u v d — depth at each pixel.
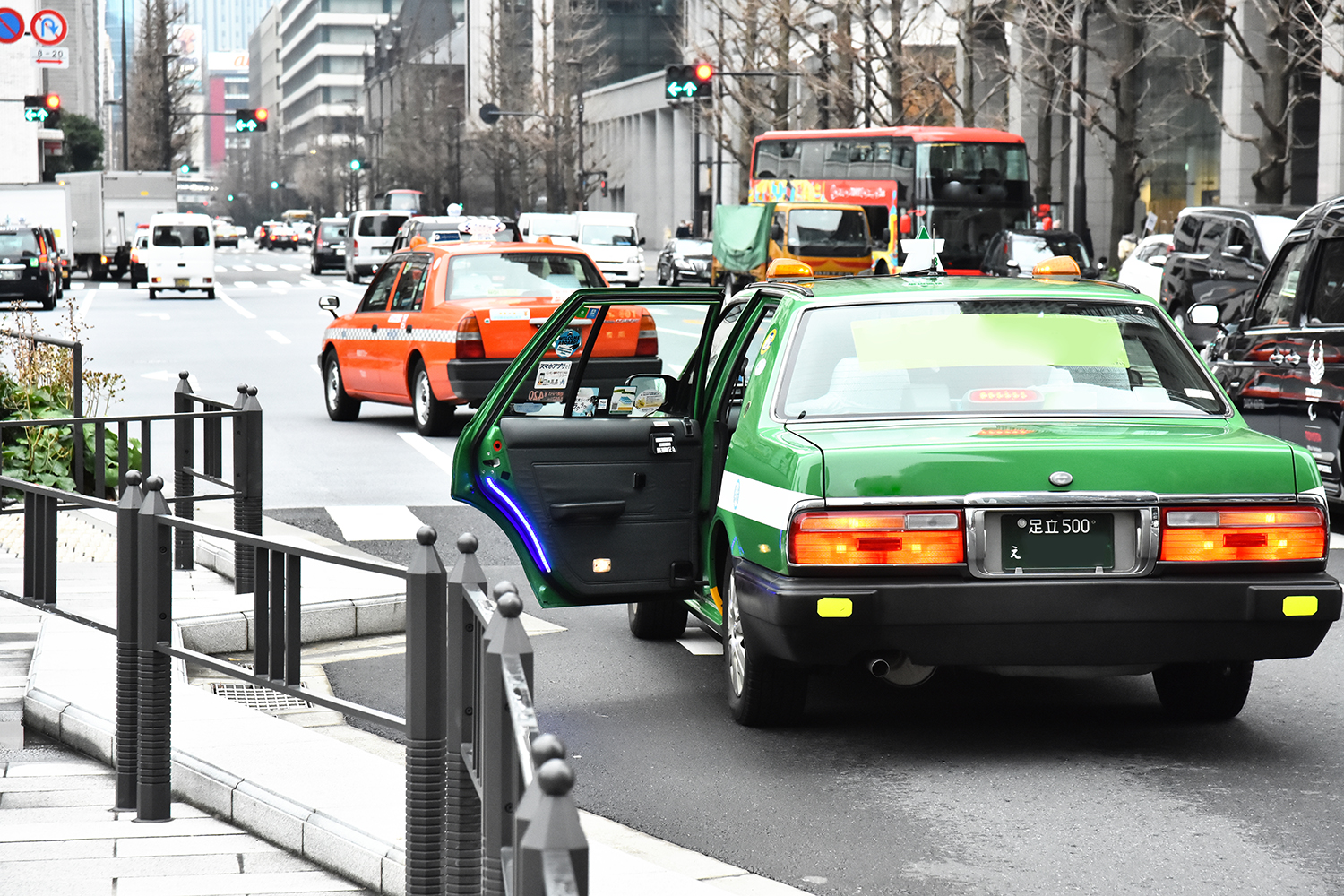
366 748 7.61
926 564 6.68
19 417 14.56
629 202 121.56
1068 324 7.69
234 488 10.39
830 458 6.76
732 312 8.72
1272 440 7.09
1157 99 55.53
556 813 2.75
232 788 6.23
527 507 8.18
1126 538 6.76
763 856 5.93
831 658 6.75
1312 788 6.68
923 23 58.44
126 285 68.56
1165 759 7.12
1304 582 6.77
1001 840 6.07
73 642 8.76
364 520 14.09
